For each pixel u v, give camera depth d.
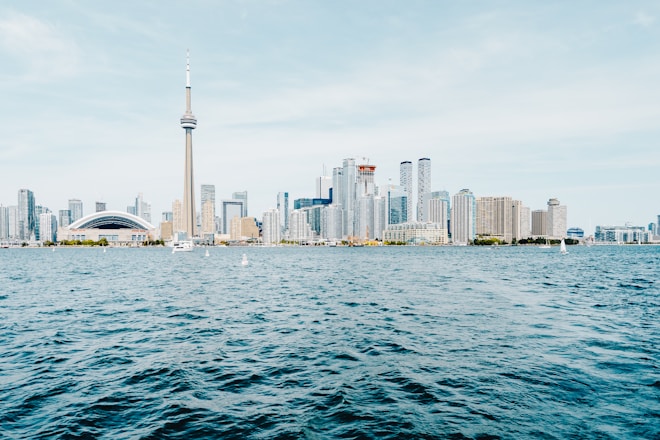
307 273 108.25
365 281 81.94
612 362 25.09
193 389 22.08
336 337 33.16
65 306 50.53
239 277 96.12
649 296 54.66
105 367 25.88
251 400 20.61
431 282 77.75
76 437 16.95
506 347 28.95
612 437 16.17
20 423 18.20
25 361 27.16
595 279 81.06
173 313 45.06
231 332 35.38
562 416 18.02
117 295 61.75
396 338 32.34
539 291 61.06
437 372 24.00
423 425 17.56
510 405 19.23
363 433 17.03
